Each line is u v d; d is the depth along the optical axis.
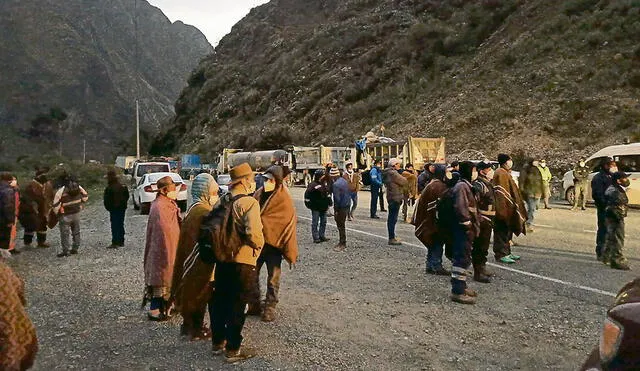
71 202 11.67
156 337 6.17
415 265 9.80
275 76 99.88
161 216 6.67
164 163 27.08
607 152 20.30
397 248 11.59
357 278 8.81
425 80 63.41
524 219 9.62
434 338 5.84
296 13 131.62
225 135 93.00
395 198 11.81
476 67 56.88
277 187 6.71
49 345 5.96
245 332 6.19
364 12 102.44
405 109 59.59
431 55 68.69
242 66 118.38
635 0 47.91
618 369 2.66
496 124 43.31
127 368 5.25
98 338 6.18
